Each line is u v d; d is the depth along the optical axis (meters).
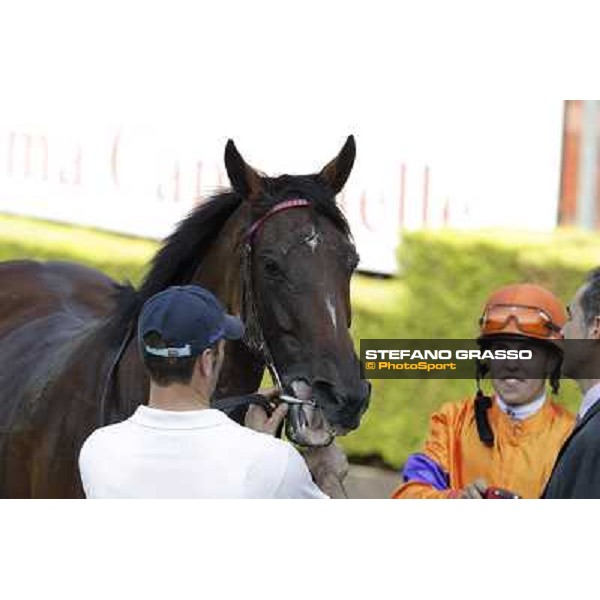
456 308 14.19
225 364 7.79
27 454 8.46
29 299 9.88
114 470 6.04
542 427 8.70
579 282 13.80
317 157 15.46
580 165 15.62
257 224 7.67
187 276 8.05
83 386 8.16
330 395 7.33
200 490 5.98
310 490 6.14
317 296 7.44
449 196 15.17
